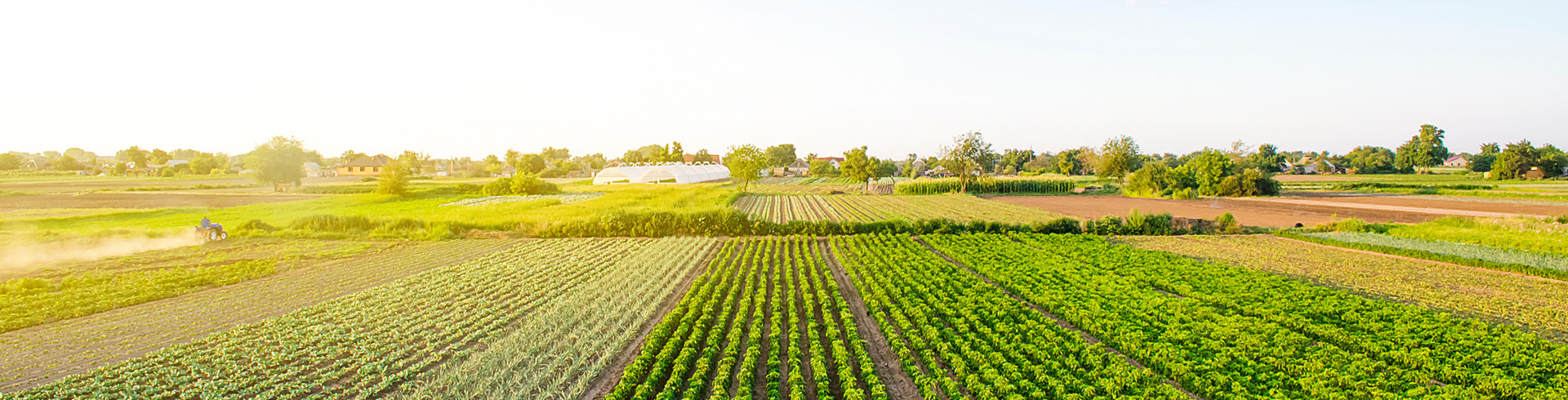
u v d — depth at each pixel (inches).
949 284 979.9
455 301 904.3
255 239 1589.6
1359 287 973.2
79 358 641.0
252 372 600.7
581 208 2212.1
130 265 1202.6
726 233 1729.8
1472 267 1127.0
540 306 866.8
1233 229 1728.6
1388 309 775.1
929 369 581.3
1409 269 1120.8
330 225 1733.5
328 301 896.3
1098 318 745.0
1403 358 581.3
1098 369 564.7
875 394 506.0
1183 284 956.6
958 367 564.7
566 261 1275.8
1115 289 919.0
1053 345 633.0
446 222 1797.5
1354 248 1389.0
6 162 5723.4
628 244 1535.4
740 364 616.4
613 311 794.8
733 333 673.6
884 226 1724.9
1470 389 503.8
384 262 1269.7
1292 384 532.7
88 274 1052.5
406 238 1641.2
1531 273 1049.5
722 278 1034.1
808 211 2527.1
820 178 6688.0
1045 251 1355.8
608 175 4872.0
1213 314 756.0
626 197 2817.4
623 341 679.7
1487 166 5467.5
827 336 681.0
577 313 814.5
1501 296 892.6
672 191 3260.3
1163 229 1712.6
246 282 1051.9
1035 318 754.2
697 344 646.5
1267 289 918.4
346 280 1073.5
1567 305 822.5
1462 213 2143.2
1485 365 563.8
